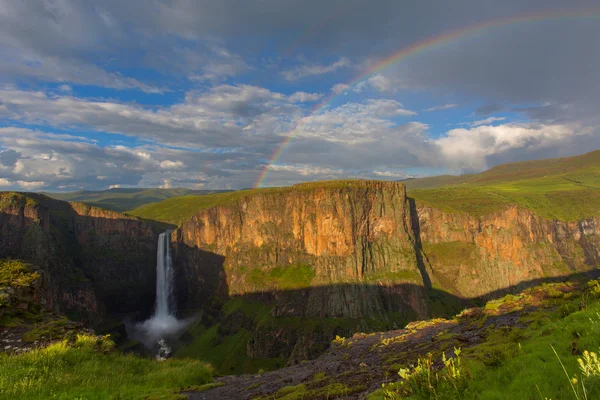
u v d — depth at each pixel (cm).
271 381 2531
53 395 1734
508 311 2989
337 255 19638
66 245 19475
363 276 19450
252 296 19575
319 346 16062
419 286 19712
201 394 2245
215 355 17062
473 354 1703
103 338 3055
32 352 2369
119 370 2512
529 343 1445
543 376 959
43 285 3947
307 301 18312
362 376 2031
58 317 3400
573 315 1712
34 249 15638
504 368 1161
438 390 1079
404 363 2130
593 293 2092
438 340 2606
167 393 2131
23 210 16588
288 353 16212
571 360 1012
